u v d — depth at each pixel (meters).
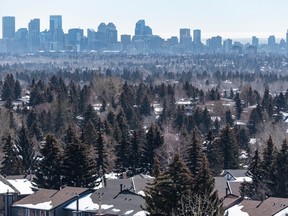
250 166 94.19
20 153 112.62
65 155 87.94
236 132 129.88
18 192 81.88
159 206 59.53
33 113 146.88
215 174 101.75
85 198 77.31
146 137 106.06
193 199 57.16
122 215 70.75
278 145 125.19
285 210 68.38
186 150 100.81
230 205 72.81
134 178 86.69
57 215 75.62
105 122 128.00
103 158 101.62
